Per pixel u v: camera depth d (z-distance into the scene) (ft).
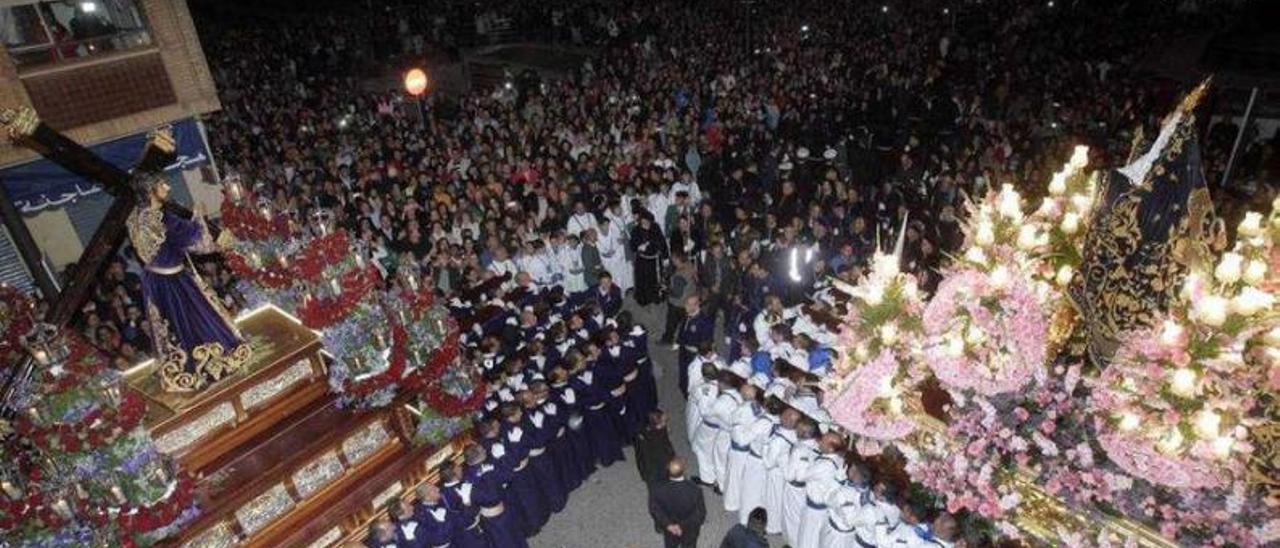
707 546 32.81
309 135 75.31
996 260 20.07
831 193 51.34
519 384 35.19
